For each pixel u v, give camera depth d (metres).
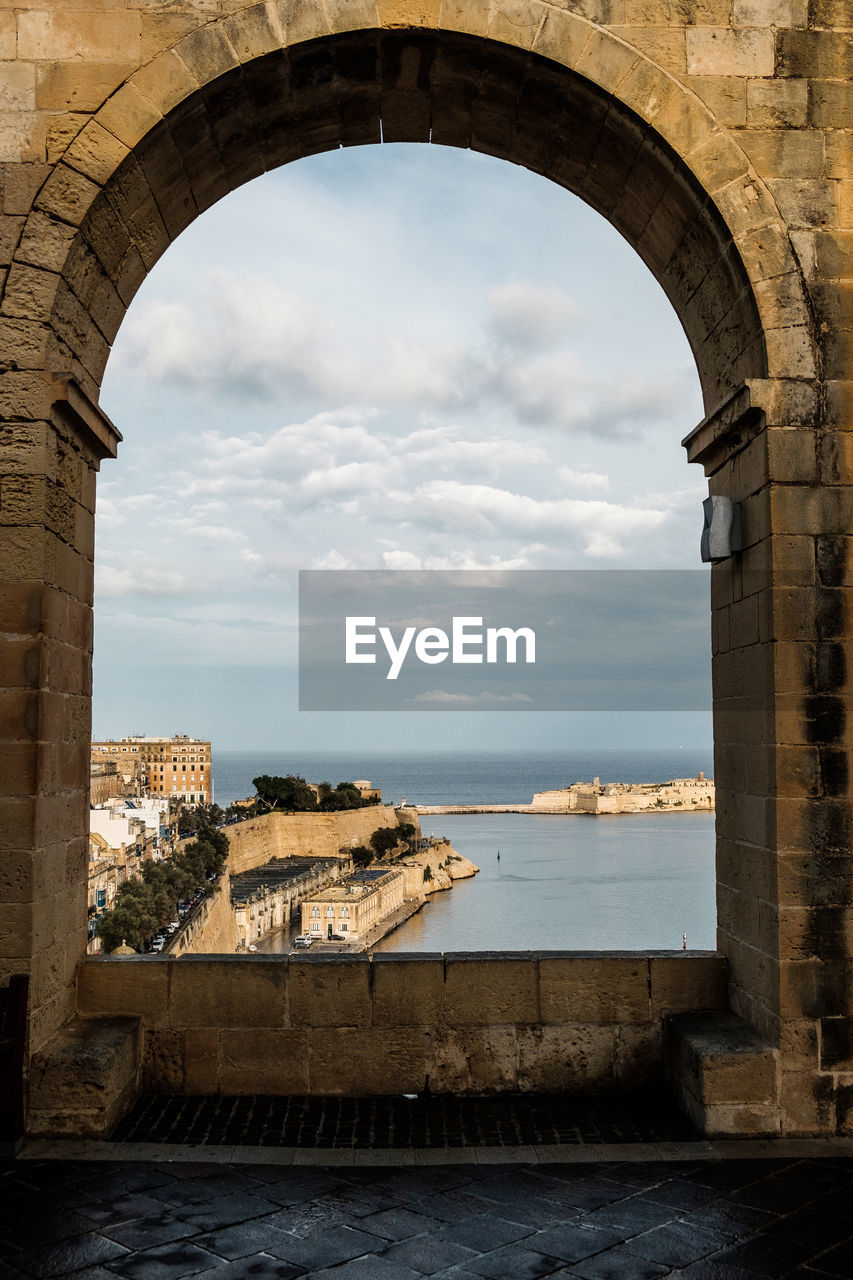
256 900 103.06
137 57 8.14
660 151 8.45
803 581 7.95
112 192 8.16
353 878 125.38
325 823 142.50
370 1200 6.65
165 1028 8.68
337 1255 5.89
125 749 180.62
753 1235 6.17
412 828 165.12
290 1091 8.64
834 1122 7.75
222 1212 6.45
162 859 88.94
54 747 8.03
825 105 8.42
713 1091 7.74
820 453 8.04
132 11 8.17
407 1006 8.73
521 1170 7.17
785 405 8.05
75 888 8.66
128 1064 8.24
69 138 8.03
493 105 8.99
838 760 7.90
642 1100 8.60
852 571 7.99
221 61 8.14
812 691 7.90
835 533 8.00
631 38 8.40
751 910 8.40
